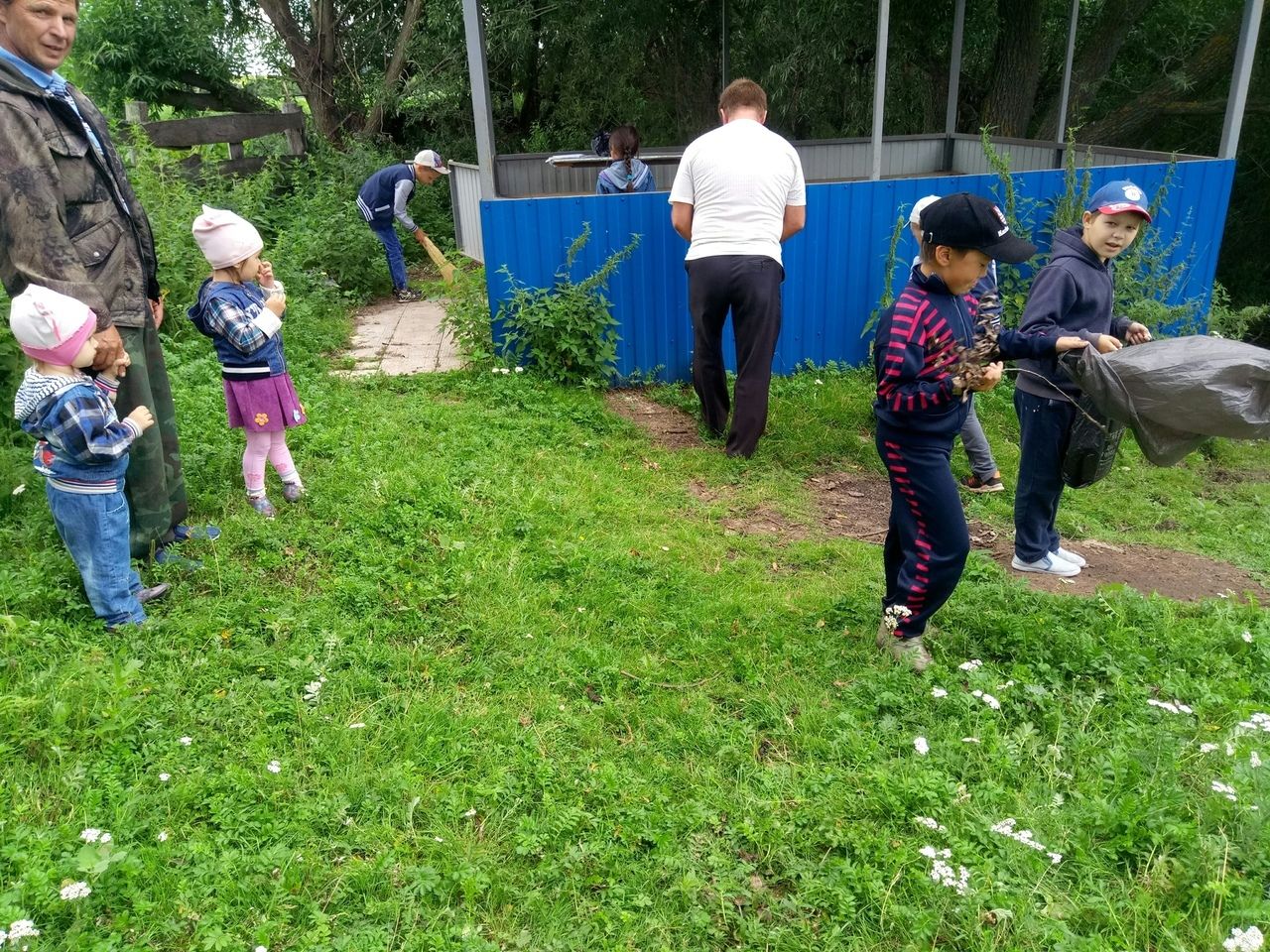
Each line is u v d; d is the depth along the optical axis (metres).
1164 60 13.41
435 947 2.38
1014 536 5.36
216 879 2.51
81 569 3.50
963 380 3.17
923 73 13.34
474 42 6.76
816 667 3.72
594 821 2.81
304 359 6.91
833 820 2.85
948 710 3.42
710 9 13.25
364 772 2.95
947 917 2.52
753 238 5.74
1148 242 7.80
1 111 3.31
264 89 17.02
